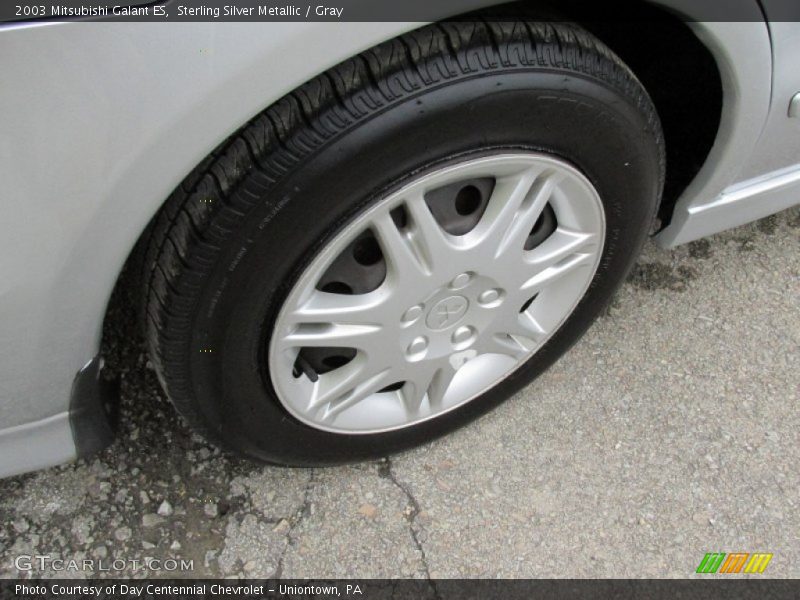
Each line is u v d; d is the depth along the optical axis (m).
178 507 1.68
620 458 1.79
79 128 0.94
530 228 1.37
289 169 1.08
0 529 1.62
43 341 1.18
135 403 1.79
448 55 1.10
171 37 0.91
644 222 1.53
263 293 1.21
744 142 1.53
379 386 1.51
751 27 1.29
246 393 1.36
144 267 1.24
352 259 1.30
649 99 1.34
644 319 2.03
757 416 1.87
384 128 1.09
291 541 1.65
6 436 1.34
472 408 1.72
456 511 1.70
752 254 2.18
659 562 1.64
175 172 1.03
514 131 1.20
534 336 1.63
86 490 1.68
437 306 1.41
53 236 1.03
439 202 1.28
